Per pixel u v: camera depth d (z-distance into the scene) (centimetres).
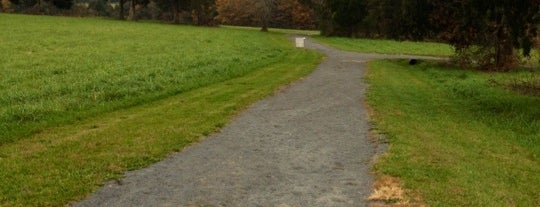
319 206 619
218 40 3875
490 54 2603
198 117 1148
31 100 1298
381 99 1469
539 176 785
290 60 2722
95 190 664
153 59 2314
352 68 2398
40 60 2144
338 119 1160
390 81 1955
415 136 998
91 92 1422
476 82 2006
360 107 1325
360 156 848
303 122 1121
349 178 729
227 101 1373
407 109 1338
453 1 1944
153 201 630
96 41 3303
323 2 6494
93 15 9262
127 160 795
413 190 670
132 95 1435
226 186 688
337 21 6247
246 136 983
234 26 9375
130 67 1998
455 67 2697
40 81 1596
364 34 6269
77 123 1086
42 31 3991
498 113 1356
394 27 2450
